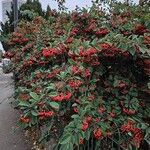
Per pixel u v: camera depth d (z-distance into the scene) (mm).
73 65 522
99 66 539
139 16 676
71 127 449
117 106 522
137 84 554
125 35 610
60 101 473
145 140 509
